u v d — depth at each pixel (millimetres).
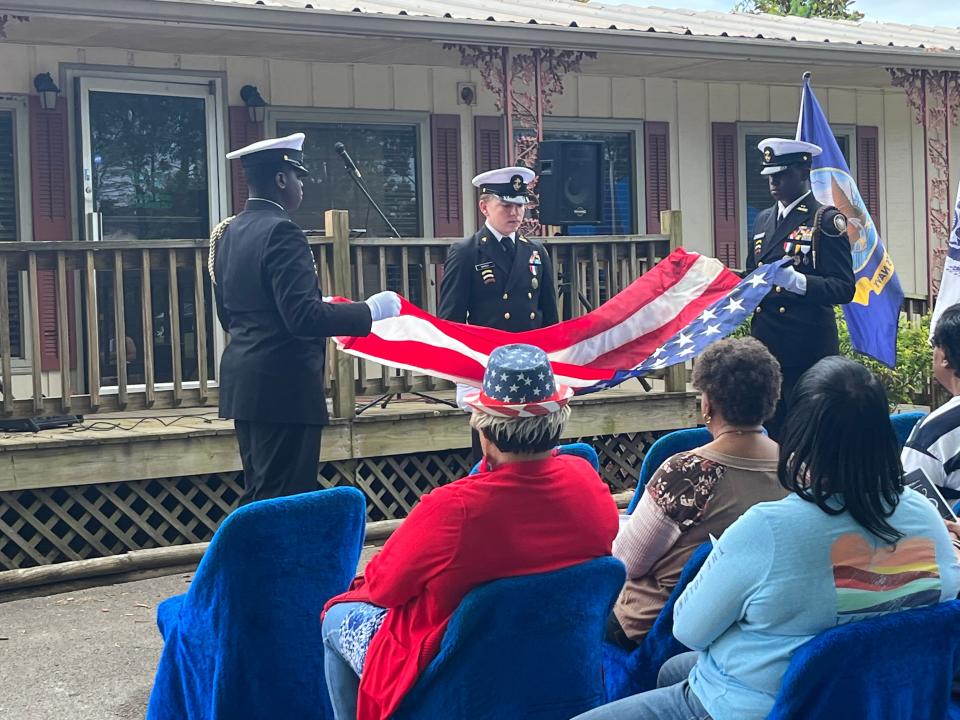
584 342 5516
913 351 8578
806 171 5812
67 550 6277
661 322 5594
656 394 7746
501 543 2773
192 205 9219
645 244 7879
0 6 7180
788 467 2480
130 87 8922
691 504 3133
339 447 6875
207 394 6844
